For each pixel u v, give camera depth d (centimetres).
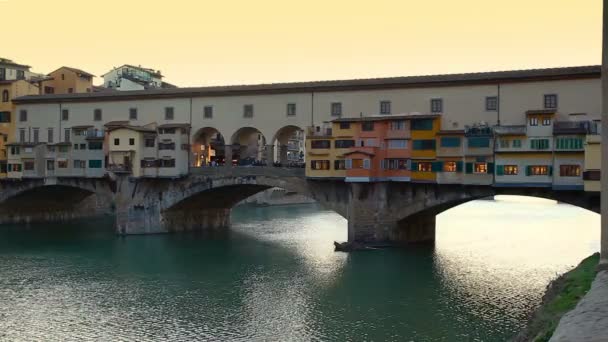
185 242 7038
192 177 7262
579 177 5331
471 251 6222
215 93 7119
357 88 6450
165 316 3969
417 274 5122
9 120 8475
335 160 6397
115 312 4075
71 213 9556
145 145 7325
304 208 11638
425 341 3416
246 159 8169
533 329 2842
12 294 4578
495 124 5900
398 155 6150
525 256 5934
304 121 6712
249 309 4119
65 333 3634
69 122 7988
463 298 4338
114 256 6147
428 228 6944
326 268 5425
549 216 10112
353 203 6288
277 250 6488
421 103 6206
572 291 3123
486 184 5719
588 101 5566
